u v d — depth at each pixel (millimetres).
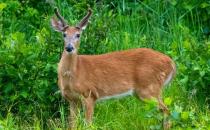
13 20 19281
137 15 20141
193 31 20141
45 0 20031
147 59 16688
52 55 17016
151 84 16609
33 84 16531
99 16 18281
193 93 16938
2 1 19422
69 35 16016
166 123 15266
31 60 16641
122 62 16703
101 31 17797
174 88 17344
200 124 14992
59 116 16594
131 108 16797
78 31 16141
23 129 15672
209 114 16219
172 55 17703
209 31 19969
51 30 17375
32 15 19375
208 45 17562
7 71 16422
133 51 16906
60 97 16672
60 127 15961
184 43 17641
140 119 16281
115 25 19188
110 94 16656
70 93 16250
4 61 16531
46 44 17188
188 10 20188
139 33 19812
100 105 16844
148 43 19078
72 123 15961
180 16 20062
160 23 20031
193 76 17031
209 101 16938
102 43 17859
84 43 17578
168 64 16781
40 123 16219
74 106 16422
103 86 16531
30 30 19297
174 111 14914
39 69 16672
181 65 17125
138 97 16750
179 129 14648
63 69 16078
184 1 20250
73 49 15930
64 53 16078
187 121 14875
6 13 19328
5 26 19172
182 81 16969
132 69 16656
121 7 20516
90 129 15391
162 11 20391
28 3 19938
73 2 20031
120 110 16734
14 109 16469
